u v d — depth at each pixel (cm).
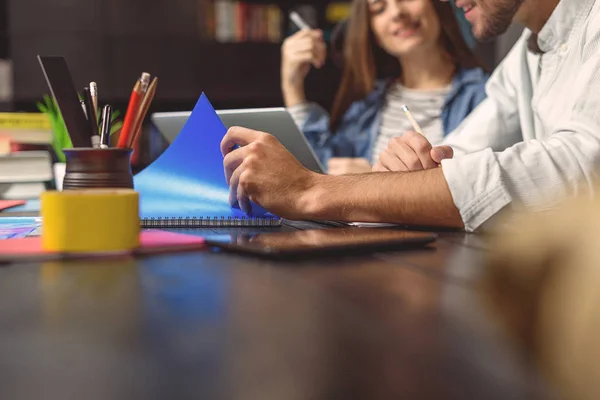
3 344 27
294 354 25
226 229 80
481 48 278
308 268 48
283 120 109
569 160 78
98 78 353
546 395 18
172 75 358
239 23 364
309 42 253
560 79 111
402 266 49
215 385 21
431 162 98
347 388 20
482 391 19
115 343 27
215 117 86
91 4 350
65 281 43
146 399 20
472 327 29
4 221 88
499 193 75
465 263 50
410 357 24
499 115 147
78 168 79
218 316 32
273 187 82
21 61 348
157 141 286
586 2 107
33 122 163
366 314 32
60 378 22
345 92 253
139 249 55
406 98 239
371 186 80
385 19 233
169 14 356
